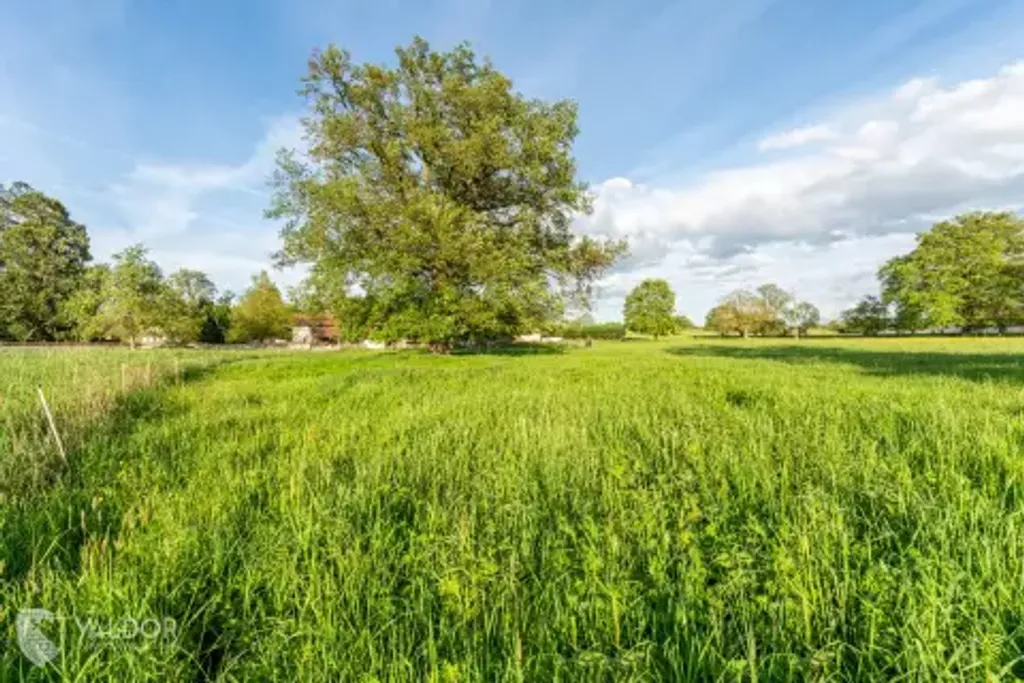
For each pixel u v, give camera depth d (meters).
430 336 24.66
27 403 7.23
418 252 22.67
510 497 3.67
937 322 53.09
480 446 5.28
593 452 4.81
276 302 56.69
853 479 3.74
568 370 15.59
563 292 26.92
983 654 1.75
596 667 1.79
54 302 45.66
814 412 6.65
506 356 25.92
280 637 2.10
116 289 33.50
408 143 24.55
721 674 1.74
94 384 8.58
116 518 3.44
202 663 2.13
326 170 24.70
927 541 2.62
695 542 2.75
